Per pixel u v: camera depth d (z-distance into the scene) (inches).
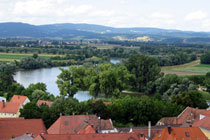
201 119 4960.6
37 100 7613.2
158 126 5113.2
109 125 4852.4
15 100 7224.4
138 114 6003.9
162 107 6432.1
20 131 4288.9
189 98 6771.7
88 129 4121.6
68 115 5260.8
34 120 4466.0
